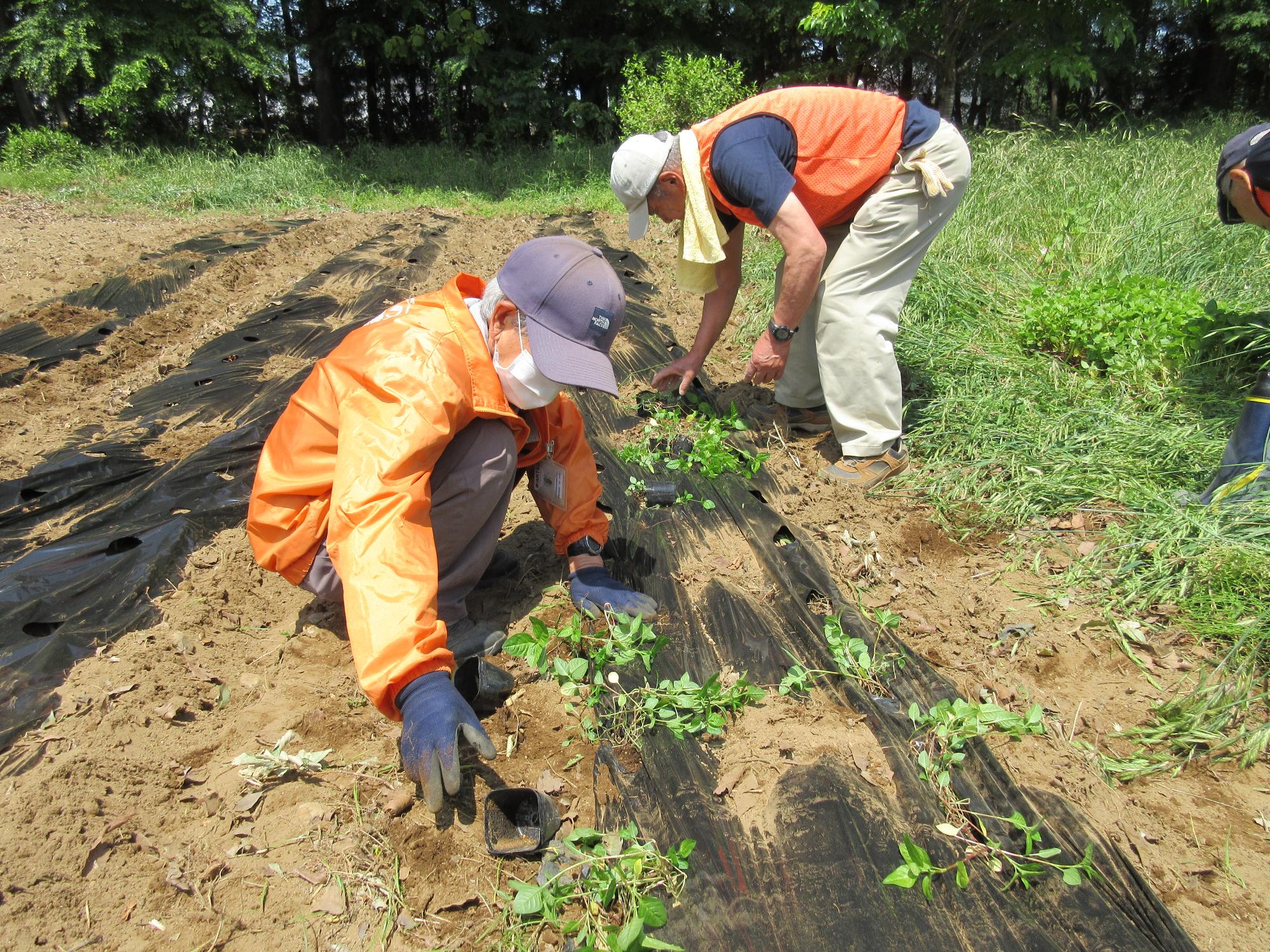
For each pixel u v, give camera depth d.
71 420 4.54
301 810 2.16
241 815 2.14
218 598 2.98
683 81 12.78
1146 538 3.24
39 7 14.27
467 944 1.87
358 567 1.96
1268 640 2.74
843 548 3.44
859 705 2.56
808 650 2.83
